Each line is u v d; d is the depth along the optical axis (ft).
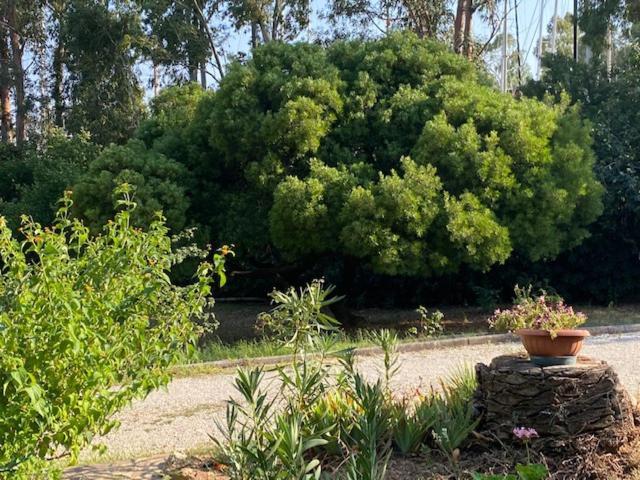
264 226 51.06
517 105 49.98
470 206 44.73
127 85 103.24
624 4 77.20
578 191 48.73
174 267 49.42
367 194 43.52
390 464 17.88
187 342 18.25
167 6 100.37
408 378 30.89
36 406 13.89
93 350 15.49
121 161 50.60
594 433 17.30
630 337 39.86
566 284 61.26
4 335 14.34
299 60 51.85
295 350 18.28
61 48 117.70
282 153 49.55
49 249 15.78
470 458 18.01
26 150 88.22
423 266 45.27
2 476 14.89
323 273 59.77
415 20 91.66
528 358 19.03
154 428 26.07
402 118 50.06
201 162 53.83
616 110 62.18
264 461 14.49
